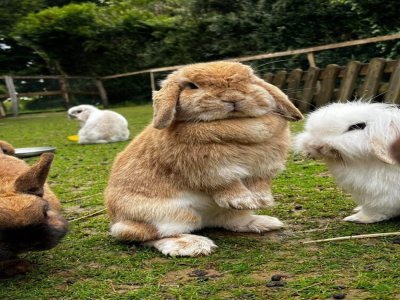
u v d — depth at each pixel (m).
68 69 6.64
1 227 0.74
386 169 0.99
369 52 3.80
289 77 3.37
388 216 1.04
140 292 0.75
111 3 7.06
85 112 2.84
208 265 0.85
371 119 0.99
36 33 6.30
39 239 0.76
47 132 3.66
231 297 0.71
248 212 1.04
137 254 0.93
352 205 1.20
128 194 0.97
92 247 1.00
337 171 1.04
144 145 0.99
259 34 4.59
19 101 5.91
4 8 6.83
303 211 1.18
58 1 8.05
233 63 0.96
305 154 1.05
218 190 0.92
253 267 0.83
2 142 1.21
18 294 0.78
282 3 4.29
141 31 6.07
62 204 1.41
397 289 0.70
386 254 0.85
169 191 0.94
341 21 4.12
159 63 5.83
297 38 4.27
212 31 5.17
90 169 1.95
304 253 0.89
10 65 6.98
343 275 0.77
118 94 6.38
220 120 0.90
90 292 0.77
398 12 3.41
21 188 0.80
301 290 0.72
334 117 1.01
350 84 2.92
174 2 6.50
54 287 0.80
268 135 0.92
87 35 6.19
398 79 2.62
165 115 0.89
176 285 0.77
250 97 0.90
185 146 0.91
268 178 0.96
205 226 1.05
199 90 0.90
